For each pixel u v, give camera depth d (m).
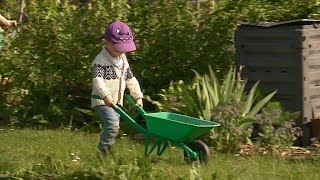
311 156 18.44
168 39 22.81
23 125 22.89
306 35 20.03
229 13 22.84
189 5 22.97
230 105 19.27
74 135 20.88
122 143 19.06
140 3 22.83
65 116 22.89
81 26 22.64
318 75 20.42
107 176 14.14
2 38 22.39
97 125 22.27
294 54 20.12
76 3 25.05
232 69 21.64
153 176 14.14
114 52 16.77
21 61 23.05
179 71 22.92
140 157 14.86
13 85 23.25
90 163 15.73
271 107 19.83
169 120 16.22
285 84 20.39
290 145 19.42
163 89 22.20
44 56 22.97
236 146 18.89
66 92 23.14
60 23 22.75
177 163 16.75
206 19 22.83
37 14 22.92
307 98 20.17
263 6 23.44
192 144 16.88
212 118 19.19
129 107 21.30
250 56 20.94
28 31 22.91
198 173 14.62
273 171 16.14
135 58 22.86
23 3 24.00
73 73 22.92
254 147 19.30
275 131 19.39
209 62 22.78
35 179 14.81
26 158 16.92
